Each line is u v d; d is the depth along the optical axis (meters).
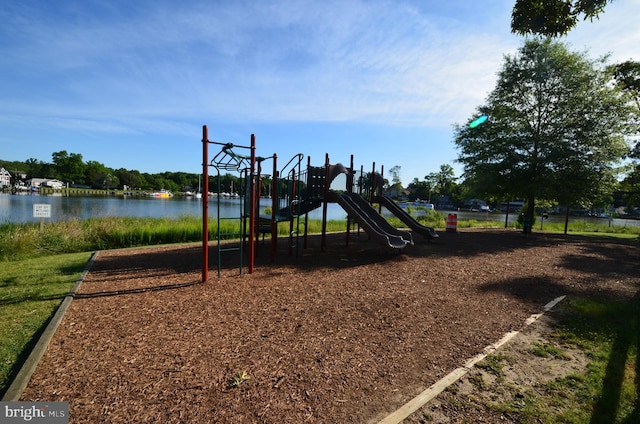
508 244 10.99
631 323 3.81
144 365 2.73
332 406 2.24
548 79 15.18
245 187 8.51
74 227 10.22
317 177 9.10
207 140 5.11
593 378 2.64
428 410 2.20
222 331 3.45
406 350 3.09
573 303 4.51
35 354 2.84
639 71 14.41
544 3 4.36
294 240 11.02
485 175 15.84
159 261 7.12
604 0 4.07
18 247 7.98
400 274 6.16
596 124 14.25
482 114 16.47
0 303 4.24
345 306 4.30
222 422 2.05
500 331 3.58
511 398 2.36
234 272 6.14
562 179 14.27
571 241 12.27
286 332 3.45
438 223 21.39
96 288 4.99
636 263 7.76
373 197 11.93
